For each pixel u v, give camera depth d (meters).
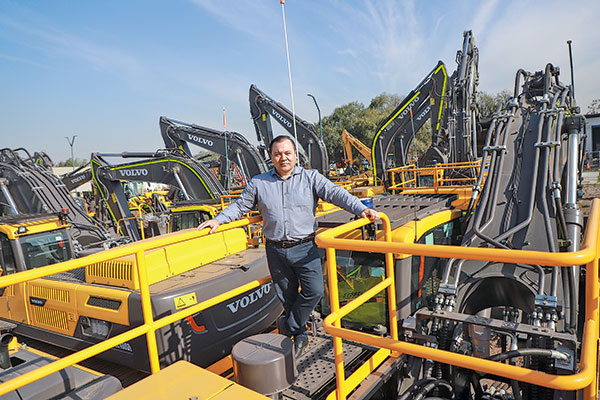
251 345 2.70
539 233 3.83
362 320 3.92
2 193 10.81
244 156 14.03
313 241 2.99
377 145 14.78
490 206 4.16
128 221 12.82
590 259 1.55
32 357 2.70
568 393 2.64
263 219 3.02
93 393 2.21
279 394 2.62
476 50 13.52
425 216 4.34
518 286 3.61
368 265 3.87
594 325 1.69
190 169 12.14
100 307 3.55
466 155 11.65
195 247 4.22
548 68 5.26
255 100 15.91
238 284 3.93
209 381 1.97
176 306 3.36
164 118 14.95
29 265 5.54
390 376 3.17
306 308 2.98
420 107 13.95
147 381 1.98
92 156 13.45
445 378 3.21
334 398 2.80
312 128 14.95
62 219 6.06
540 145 4.24
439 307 3.37
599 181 19.83
